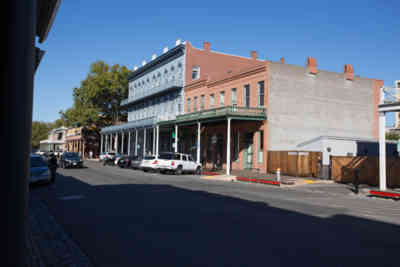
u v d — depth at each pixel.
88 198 12.26
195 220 8.45
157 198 12.36
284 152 26.25
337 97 31.28
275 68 28.72
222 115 27.39
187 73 40.59
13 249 1.79
